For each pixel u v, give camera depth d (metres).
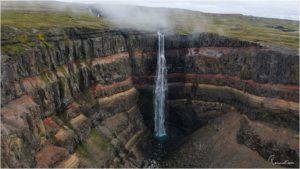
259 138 110.25
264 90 117.62
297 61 109.19
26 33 99.25
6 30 96.50
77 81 111.69
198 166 109.75
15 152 74.50
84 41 116.38
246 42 127.56
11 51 88.31
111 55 126.81
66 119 103.38
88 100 114.44
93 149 106.44
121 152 114.94
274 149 105.50
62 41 107.81
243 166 104.50
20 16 130.75
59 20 131.62
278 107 111.69
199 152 116.12
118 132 120.12
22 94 86.56
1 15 127.88
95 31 121.56
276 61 114.94
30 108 85.81
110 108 122.81
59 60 105.00
